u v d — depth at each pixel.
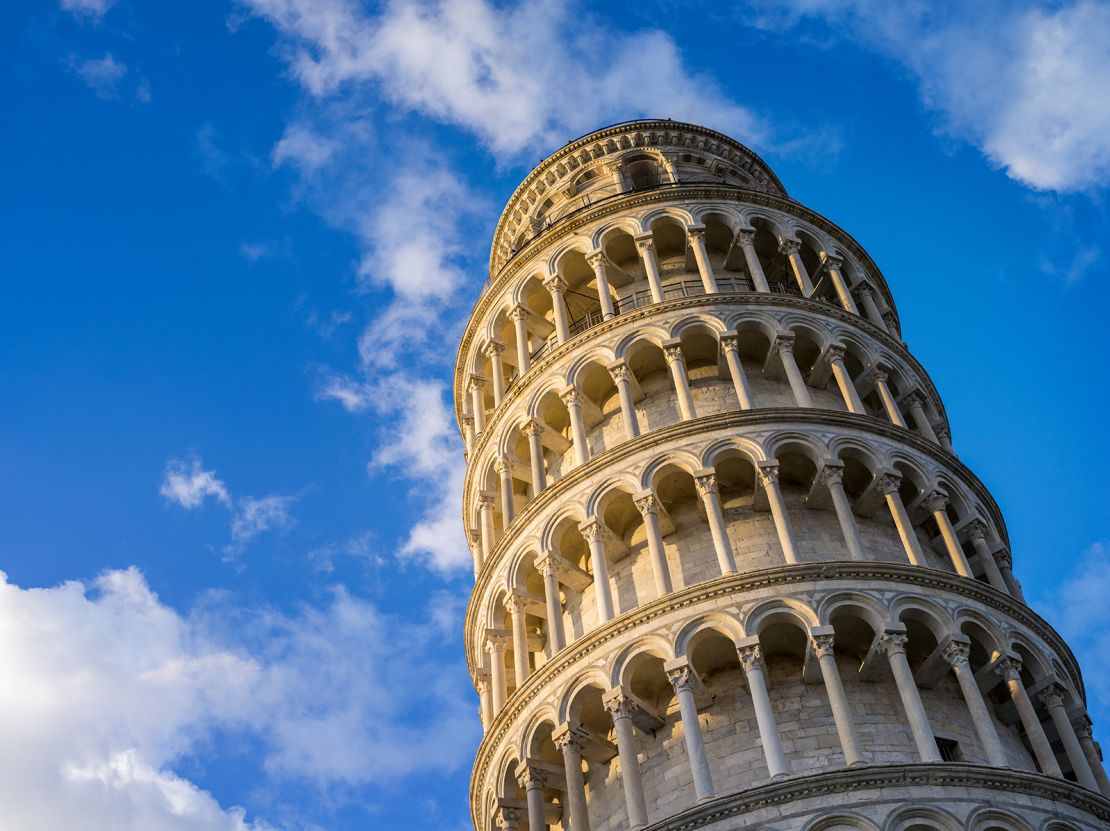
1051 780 33.78
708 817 32.75
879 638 37.31
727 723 37.69
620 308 53.56
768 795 32.56
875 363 49.38
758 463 42.53
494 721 41.50
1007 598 40.25
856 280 55.25
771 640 38.69
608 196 59.97
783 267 55.72
